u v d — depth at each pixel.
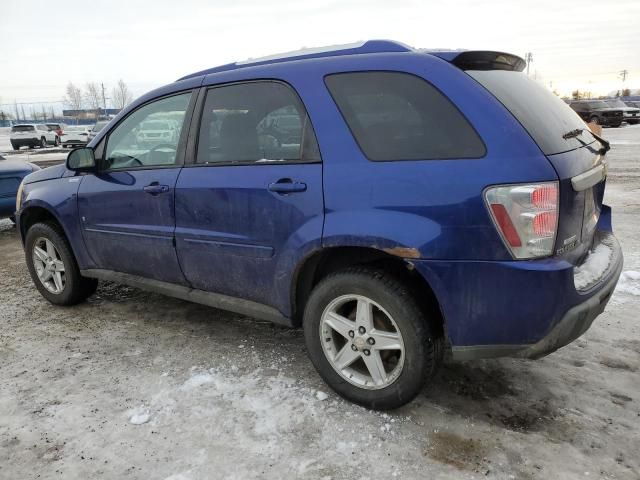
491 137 2.33
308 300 2.85
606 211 3.24
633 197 8.44
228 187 3.03
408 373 2.57
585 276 2.50
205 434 2.61
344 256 2.86
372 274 2.60
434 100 2.48
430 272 2.40
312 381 3.08
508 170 2.25
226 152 3.16
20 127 31.80
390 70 2.62
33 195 4.31
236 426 2.67
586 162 2.55
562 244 2.32
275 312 3.05
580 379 3.02
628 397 2.83
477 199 2.29
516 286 2.27
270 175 2.87
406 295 2.53
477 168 2.31
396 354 2.74
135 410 2.83
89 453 2.50
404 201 2.44
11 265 5.93
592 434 2.53
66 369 3.33
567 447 2.44
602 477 2.24
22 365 3.41
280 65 2.98
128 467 2.40
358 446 2.49
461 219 2.32
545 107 2.64
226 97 3.19
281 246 2.85
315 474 2.31
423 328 2.53
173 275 3.54
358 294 2.64
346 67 2.75
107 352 3.56
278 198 2.82
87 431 2.67
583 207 2.52
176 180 3.33
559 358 3.27
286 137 2.88
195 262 3.33
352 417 2.71
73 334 3.88
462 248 2.33
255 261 3.01
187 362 3.37
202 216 3.20
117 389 3.06
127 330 3.92
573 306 2.33
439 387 2.97
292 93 2.88
